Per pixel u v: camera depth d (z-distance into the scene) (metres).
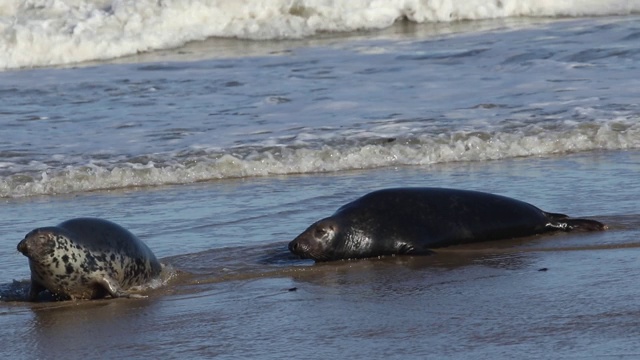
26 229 33.41
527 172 39.25
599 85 53.44
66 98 56.53
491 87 54.59
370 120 48.19
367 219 28.84
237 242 30.69
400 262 27.84
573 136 43.94
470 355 19.22
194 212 35.03
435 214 29.45
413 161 42.31
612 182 36.69
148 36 74.31
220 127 48.19
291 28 77.69
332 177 40.38
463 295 23.88
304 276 26.83
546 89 53.25
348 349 20.09
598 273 25.11
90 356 20.64
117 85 59.97
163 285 26.33
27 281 27.31
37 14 75.56
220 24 77.38
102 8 77.44
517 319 21.48
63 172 40.66
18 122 50.56
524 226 29.80
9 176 40.41
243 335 21.53
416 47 69.19
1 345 21.59
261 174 41.47
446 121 47.19
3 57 70.12
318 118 49.12
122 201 37.41
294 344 20.66
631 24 72.50
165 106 53.56
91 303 24.97
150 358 20.28
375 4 79.38
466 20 80.38
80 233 25.28
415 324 21.61
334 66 63.44
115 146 45.16
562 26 74.31
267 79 59.94
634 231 29.62
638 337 19.73
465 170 40.34
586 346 19.34
